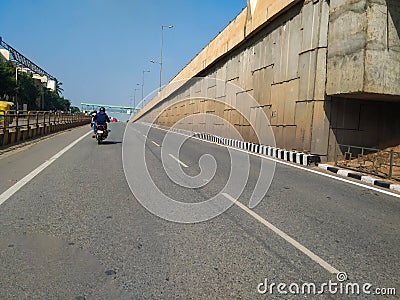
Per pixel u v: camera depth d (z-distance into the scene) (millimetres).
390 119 13156
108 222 5102
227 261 3814
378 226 5266
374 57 10352
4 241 4254
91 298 2994
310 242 4477
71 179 8336
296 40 14188
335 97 12406
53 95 99312
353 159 12375
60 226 4863
